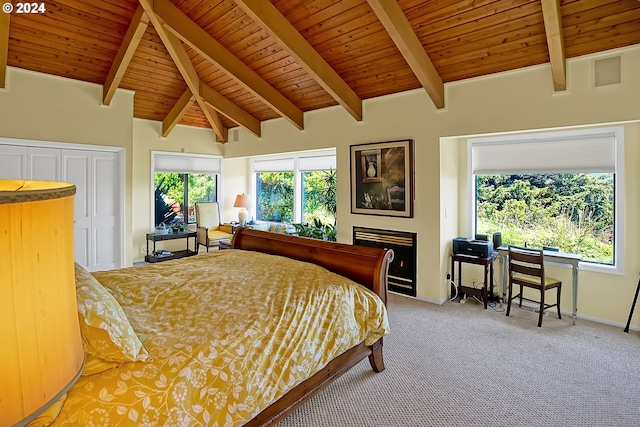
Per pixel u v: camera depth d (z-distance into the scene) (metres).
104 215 5.03
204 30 4.15
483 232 4.53
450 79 3.91
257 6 3.34
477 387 2.43
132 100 5.23
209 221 7.06
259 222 7.63
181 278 2.38
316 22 3.59
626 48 2.98
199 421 1.37
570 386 2.44
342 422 2.07
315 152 6.46
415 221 4.33
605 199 3.64
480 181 4.53
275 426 2.01
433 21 3.27
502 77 3.61
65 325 0.64
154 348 1.45
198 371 1.42
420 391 2.38
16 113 4.27
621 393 2.36
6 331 0.54
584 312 3.71
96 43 4.25
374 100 4.62
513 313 3.85
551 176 3.99
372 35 3.59
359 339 2.30
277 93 5.10
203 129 7.04
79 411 1.15
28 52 4.10
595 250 3.71
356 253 2.71
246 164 7.82
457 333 3.33
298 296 2.10
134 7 3.93
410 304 4.16
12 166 4.32
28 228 0.56
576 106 3.22
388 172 4.51
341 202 5.07
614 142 3.50
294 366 1.79
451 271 4.37
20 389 0.55
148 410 1.25
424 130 4.19
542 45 3.19
